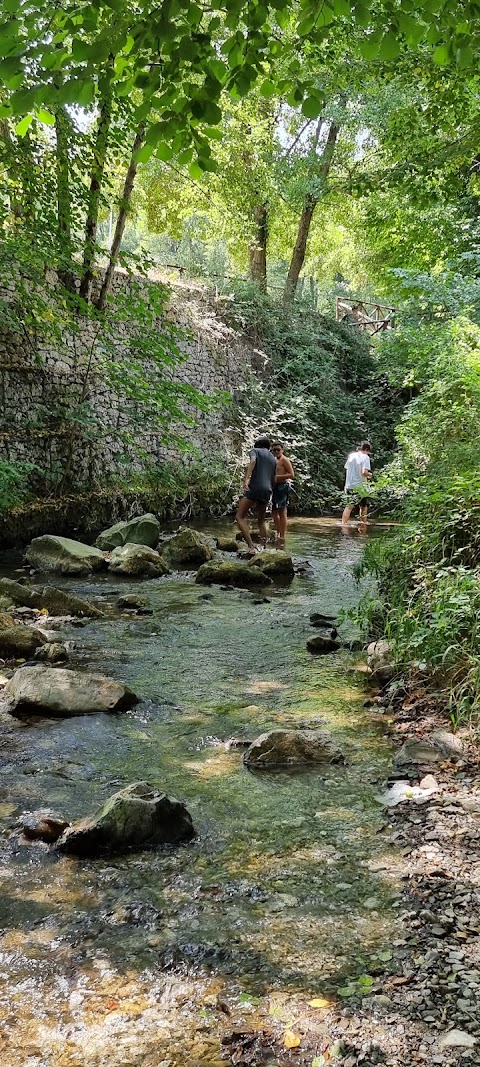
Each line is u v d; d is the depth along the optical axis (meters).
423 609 5.00
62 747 3.87
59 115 8.71
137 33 3.09
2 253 9.15
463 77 9.16
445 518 5.62
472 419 7.48
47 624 6.24
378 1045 1.90
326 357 19.67
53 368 11.21
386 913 2.47
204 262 27.08
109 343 11.20
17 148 9.12
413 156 11.09
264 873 2.72
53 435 11.14
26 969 2.20
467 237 14.45
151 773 3.59
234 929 2.40
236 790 3.41
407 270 14.37
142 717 4.32
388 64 9.98
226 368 16.78
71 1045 1.92
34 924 2.42
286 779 3.54
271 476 10.41
